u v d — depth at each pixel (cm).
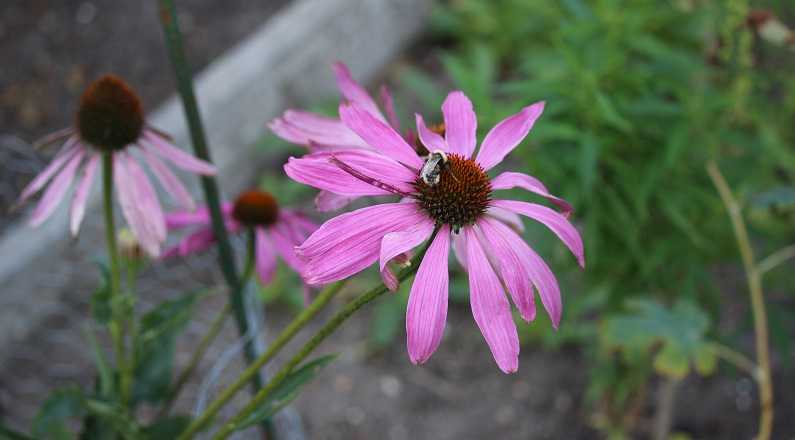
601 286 73
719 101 67
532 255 36
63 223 85
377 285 36
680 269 72
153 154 48
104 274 47
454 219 36
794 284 75
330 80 124
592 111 66
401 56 141
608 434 85
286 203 103
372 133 36
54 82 112
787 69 76
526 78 109
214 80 107
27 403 78
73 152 47
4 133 102
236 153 107
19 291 82
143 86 111
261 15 127
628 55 77
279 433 74
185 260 91
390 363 93
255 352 56
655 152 69
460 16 138
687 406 87
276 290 94
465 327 97
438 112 108
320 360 40
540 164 66
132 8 125
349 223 34
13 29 120
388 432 85
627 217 67
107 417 46
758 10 69
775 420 85
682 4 71
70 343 83
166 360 52
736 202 68
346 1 126
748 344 91
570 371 92
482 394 90
